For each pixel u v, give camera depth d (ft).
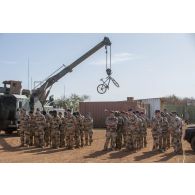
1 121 81.87
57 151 55.47
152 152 53.47
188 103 169.99
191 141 52.85
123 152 53.78
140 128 56.85
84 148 59.31
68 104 151.12
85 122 63.26
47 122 62.28
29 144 63.36
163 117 55.42
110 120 55.83
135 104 118.93
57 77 96.17
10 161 45.19
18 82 91.25
